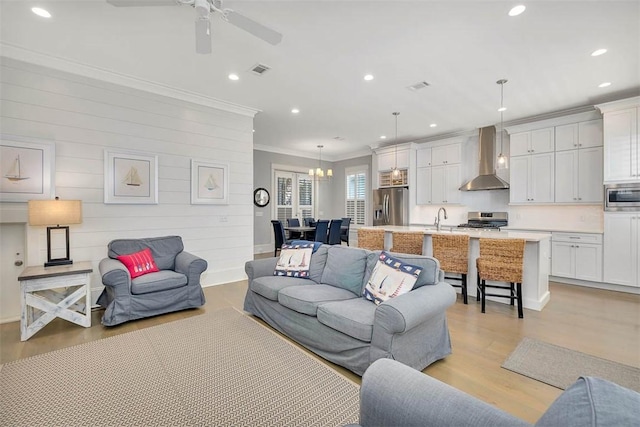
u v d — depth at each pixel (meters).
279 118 5.38
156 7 2.38
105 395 1.90
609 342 2.62
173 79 3.74
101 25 2.62
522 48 2.97
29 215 2.86
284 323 2.75
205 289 4.34
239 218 4.83
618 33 2.70
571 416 0.62
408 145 6.81
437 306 2.12
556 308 3.52
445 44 2.90
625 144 4.08
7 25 2.62
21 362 2.29
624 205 4.10
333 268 3.00
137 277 3.29
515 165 5.30
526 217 5.53
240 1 2.29
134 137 3.82
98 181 3.57
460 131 6.24
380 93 4.16
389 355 1.89
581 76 3.59
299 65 3.35
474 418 0.82
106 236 3.63
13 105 3.08
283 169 8.16
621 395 0.64
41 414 1.72
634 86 3.87
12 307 3.20
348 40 2.84
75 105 3.42
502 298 3.76
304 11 2.42
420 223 6.98
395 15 2.46
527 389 1.97
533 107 4.69
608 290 4.29
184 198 4.26
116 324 2.97
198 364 2.28
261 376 2.13
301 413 1.76
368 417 1.00
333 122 5.61
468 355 2.41
